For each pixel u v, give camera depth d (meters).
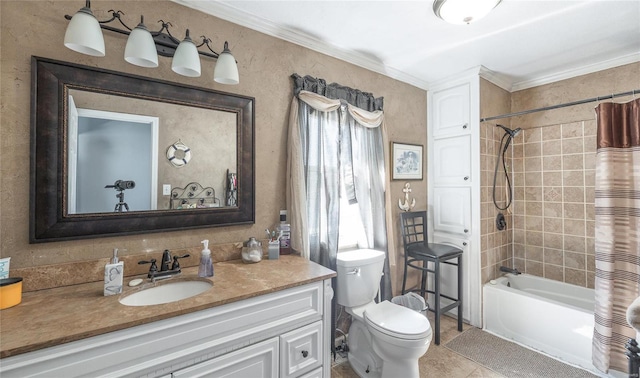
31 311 1.02
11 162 1.18
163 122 1.50
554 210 2.75
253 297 1.22
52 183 1.23
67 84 1.27
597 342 1.88
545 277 2.80
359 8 1.71
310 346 1.40
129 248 1.43
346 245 2.33
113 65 1.38
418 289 2.78
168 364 1.03
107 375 0.93
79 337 0.87
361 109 2.31
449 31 1.98
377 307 1.98
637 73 2.30
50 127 1.23
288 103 1.98
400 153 2.72
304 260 1.73
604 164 1.88
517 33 2.01
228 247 1.71
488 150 2.71
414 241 2.76
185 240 1.58
